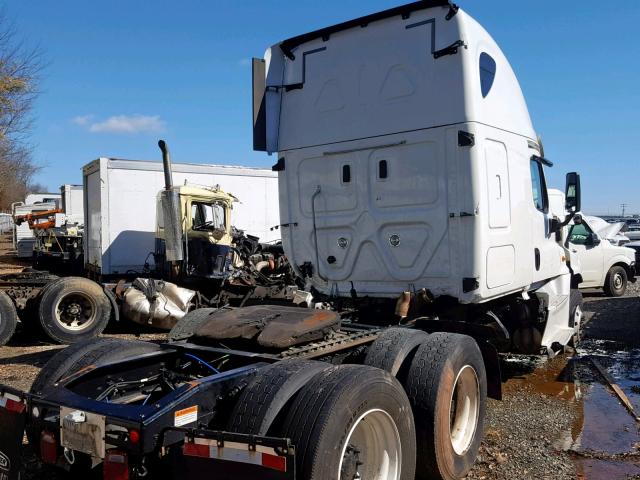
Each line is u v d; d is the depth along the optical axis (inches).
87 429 122.6
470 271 201.0
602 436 204.4
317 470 115.3
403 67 212.2
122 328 424.5
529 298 257.8
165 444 118.6
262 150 237.1
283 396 126.2
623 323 433.7
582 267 555.5
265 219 605.3
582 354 335.9
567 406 239.6
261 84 236.7
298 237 241.1
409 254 213.6
